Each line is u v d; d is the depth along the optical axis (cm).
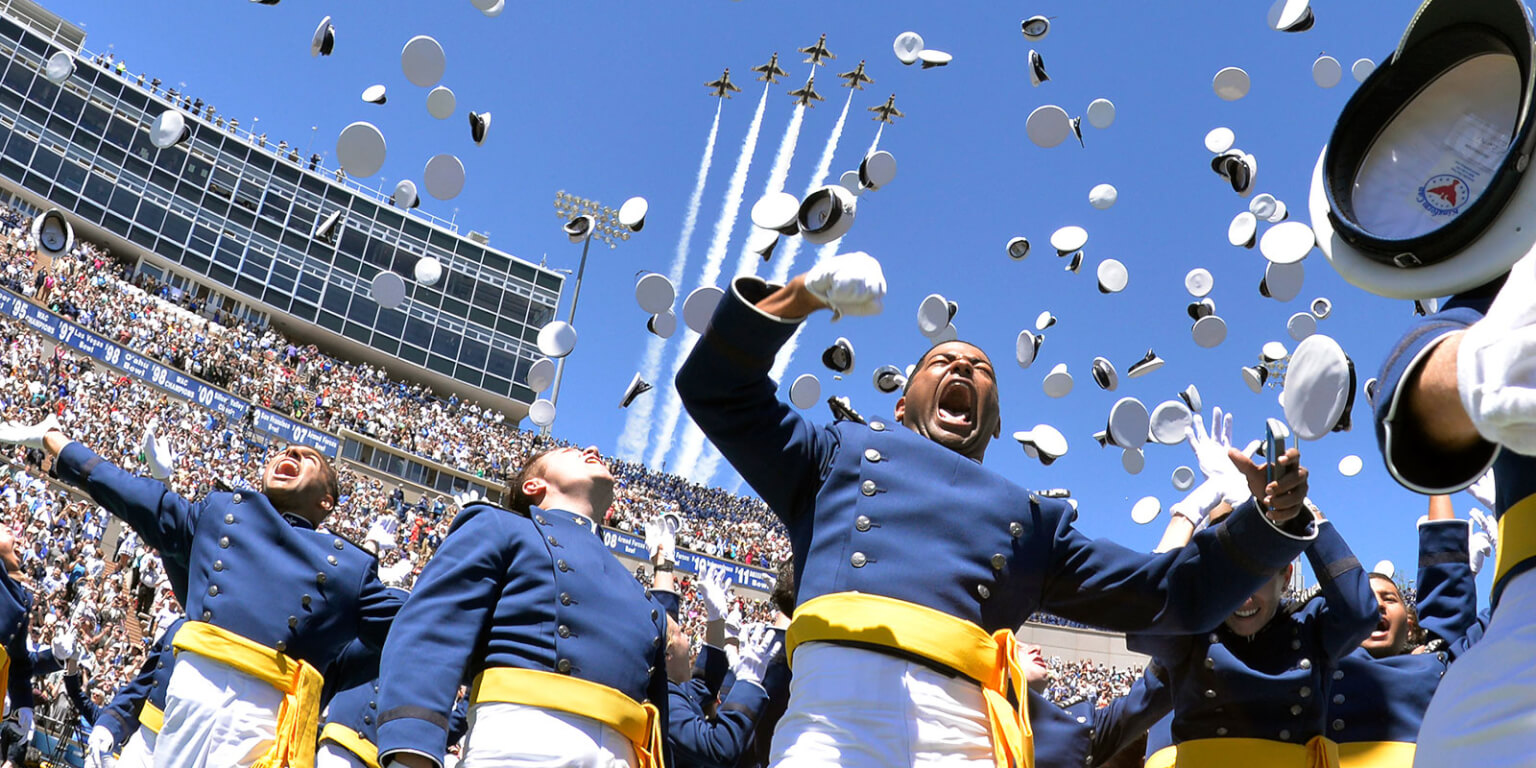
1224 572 254
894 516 262
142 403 3031
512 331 5428
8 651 525
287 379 3984
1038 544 270
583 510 357
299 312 4988
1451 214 160
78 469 426
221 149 4981
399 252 5281
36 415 2578
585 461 365
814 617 252
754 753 461
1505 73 159
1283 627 347
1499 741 146
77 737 1292
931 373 294
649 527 495
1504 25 156
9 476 2283
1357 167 173
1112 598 270
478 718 302
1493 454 144
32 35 4628
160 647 548
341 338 5053
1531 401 125
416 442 4025
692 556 3644
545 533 328
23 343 2964
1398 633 407
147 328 3656
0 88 4519
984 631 254
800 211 286
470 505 335
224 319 4409
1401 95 169
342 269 5131
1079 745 410
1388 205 168
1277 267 488
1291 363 212
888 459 270
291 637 386
